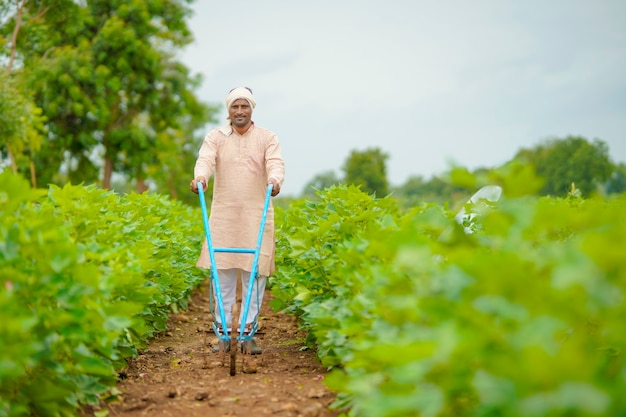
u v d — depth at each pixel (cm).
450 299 291
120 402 520
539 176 305
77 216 568
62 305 407
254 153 742
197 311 1060
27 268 397
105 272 456
